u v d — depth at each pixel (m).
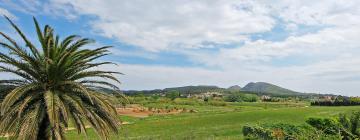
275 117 72.06
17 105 20.77
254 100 193.00
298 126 26.97
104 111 23.03
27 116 20.28
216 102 159.12
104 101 22.14
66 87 22.41
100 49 22.41
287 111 82.81
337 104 119.56
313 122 26.66
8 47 21.03
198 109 124.69
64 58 21.19
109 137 23.00
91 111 22.45
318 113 74.31
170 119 79.62
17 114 21.12
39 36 21.62
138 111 117.62
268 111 84.75
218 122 68.38
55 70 21.59
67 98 21.47
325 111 79.44
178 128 61.72
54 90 21.91
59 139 19.89
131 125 68.94
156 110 122.12
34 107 21.27
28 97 20.44
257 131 29.67
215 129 55.19
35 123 20.22
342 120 24.84
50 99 20.20
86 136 22.22
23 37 21.22
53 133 20.77
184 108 126.12
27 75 22.11
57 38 22.42
